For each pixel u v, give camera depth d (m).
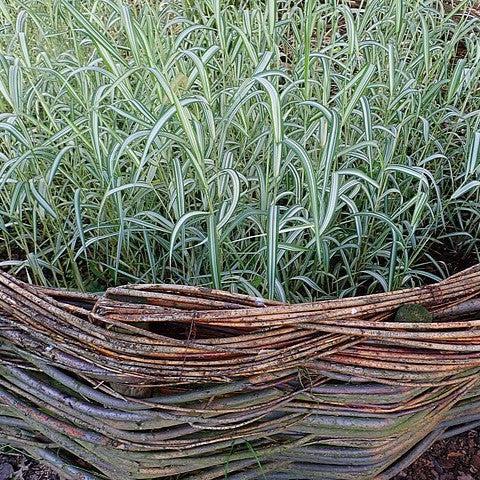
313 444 1.18
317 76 1.68
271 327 0.98
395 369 1.01
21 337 1.07
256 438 1.13
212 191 1.31
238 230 1.42
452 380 1.11
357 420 1.09
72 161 1.54
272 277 1.04
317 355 0.99
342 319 0.98
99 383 1.06
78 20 1.19
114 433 1.11
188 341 0.97
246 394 1.04
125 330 0.99
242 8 1.83
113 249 1.48
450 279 1.06
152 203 1.48
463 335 1.01
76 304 1.06
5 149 1.62
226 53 1.40
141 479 1.21
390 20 1.69
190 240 1.30
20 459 1.57
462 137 1.71
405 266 1.29
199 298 1.00
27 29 1.81
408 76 1.57
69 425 1.16
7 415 1.28
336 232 1.43
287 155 1.30
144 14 1.60
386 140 1.44
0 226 1.35
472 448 1.56
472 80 1.62
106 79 1.56
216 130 1.31
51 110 1.46
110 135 1.44
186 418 1.06
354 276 1.41
